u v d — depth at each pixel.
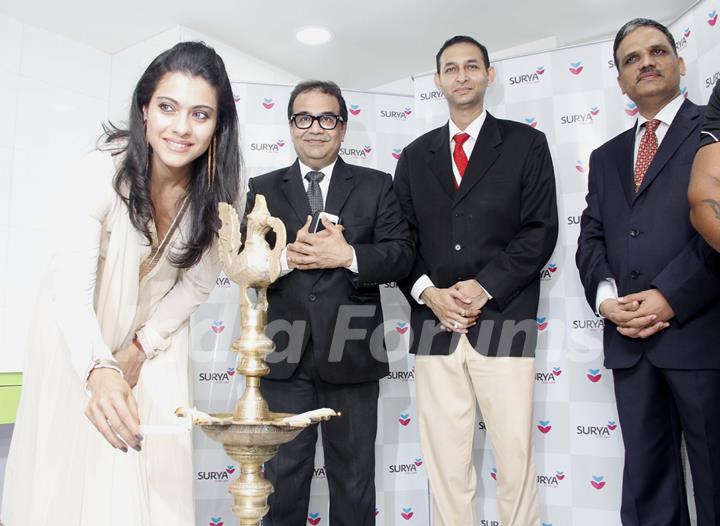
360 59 4.07
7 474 1.36
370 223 2.28
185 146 1.24
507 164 2.30
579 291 2.53
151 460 1.38
